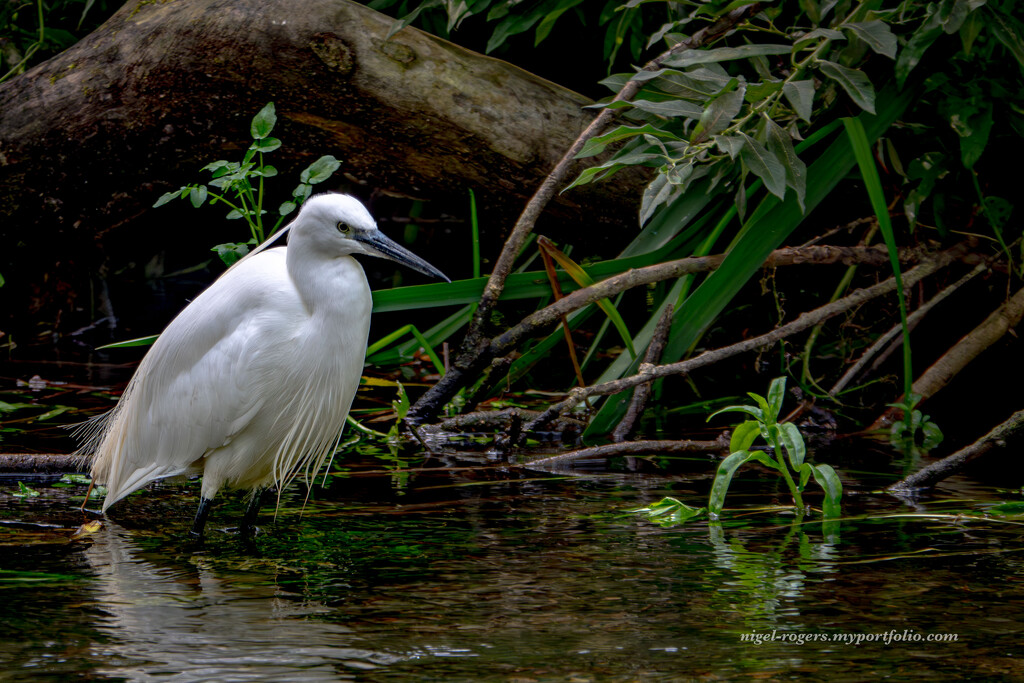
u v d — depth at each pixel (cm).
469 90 1039
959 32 906
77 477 797
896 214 1045
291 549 609
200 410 689
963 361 952
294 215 1323
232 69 1038
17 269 1319
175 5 1081
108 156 1107
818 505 696
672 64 885
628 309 1272
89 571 567
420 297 945
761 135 877
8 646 455
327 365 692
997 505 666
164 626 481
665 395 1107
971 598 511
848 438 912
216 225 1411
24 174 1123
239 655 446
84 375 1180
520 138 1045
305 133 1074
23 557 595
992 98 905
